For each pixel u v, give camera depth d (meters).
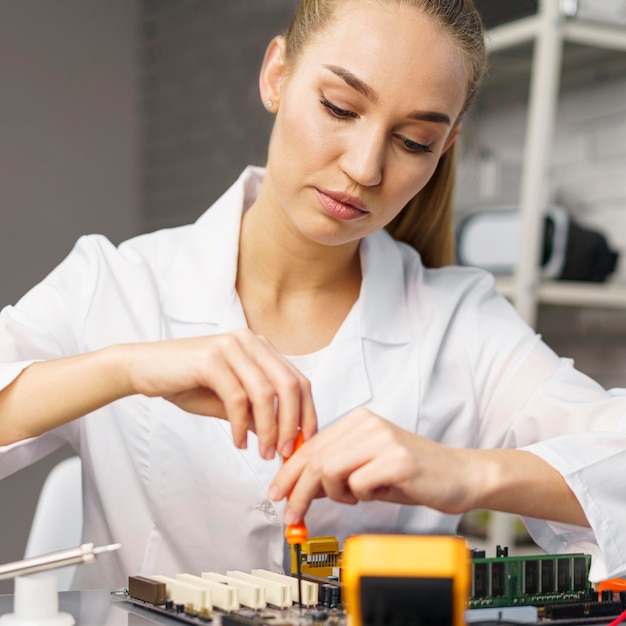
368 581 0.51
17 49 3.15
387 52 0.88
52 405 0.89
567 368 1.16
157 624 0.67
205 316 1.11
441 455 0.76
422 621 0.51
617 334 2.39
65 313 1.13
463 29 0.93
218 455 1.06
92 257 1.18
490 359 1.18
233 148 2.99
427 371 1.15
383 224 0.98
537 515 0.83
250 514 1.06
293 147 0.93
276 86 1.07
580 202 2.33
